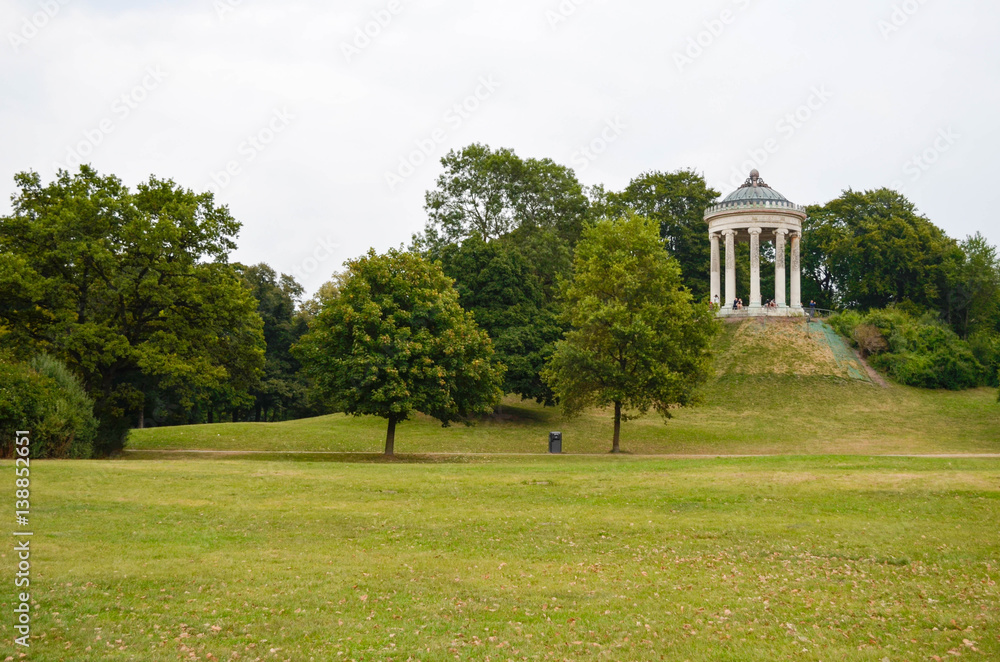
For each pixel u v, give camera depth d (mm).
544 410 64625
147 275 42500
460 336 43812
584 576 16859
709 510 24031
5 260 38719
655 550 19328
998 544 19234
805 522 22188
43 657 11375
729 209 77750
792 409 61219
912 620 13695
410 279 44344
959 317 83688
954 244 92000
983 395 63562
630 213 51688
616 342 47156
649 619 13852
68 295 41406
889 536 20297
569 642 12641
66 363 42125
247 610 13969
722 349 71875
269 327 77375
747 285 98125
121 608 13805
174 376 43438
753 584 16266
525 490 27203
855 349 71188
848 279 93750
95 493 24859
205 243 45500
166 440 50156
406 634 12930
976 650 12102
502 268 58188
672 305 47500
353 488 27406
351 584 15805
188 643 12242
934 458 35969
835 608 14477
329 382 42438
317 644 12391
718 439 54938
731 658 11898
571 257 66125
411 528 21516
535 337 57500
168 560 17297
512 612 14195
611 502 25344
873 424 57438
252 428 54812
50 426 34875
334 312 42750
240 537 20016
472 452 49406
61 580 15211
